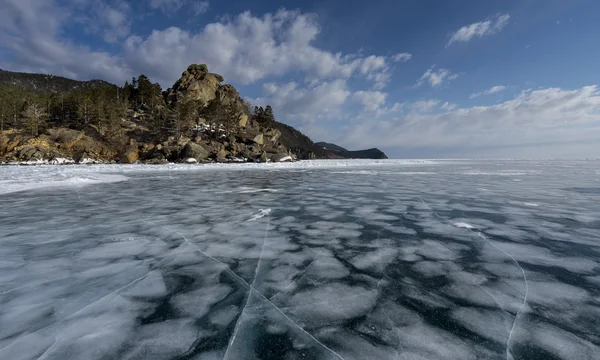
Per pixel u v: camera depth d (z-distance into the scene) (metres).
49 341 1.62
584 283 2.37
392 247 3.31
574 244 3.40
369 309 1.97
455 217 4.91
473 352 1.53
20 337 1.65
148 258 2.94
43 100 52.66
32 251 3.15
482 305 2.03
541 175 14.80
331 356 1.50
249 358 1.48
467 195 7.51
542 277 2.49
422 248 3.28
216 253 3.10
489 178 13.03
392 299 2.11
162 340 1.63
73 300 2.09
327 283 2.38
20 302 2.05
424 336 1.67
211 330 1.73
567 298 2.12
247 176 14.59
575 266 2.73
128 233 3.88
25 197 7.20
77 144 39.94
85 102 47.47
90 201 6.59
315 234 3.86
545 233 3.89
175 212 5.31
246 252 3.13
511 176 14.27
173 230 4.04
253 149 44.91
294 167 27.38
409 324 1.79
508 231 4.00
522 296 2.15
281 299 2.11
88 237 3.69
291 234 3.86
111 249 3.21
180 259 2.91
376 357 1.49
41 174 13.41
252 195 7.59
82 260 2.88
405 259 2.94
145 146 41.75
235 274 2.55
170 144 40.91
